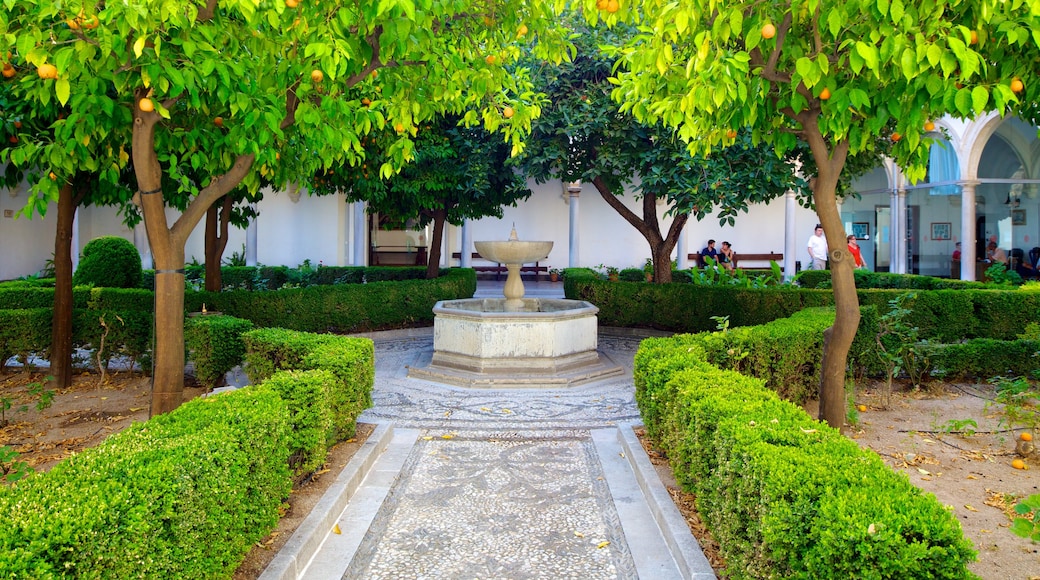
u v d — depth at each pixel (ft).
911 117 11.34
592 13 12.40
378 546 10.14
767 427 8.64
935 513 6.05
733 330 17.26
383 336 33.24
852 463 7.32
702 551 9.20
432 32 13.65
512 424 17.02
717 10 10.94
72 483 6.54
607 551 9.96
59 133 12.82
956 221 50.24
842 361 14.03
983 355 20.70
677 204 26.00
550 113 26.58
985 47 12.15
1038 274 48.42
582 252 65.16
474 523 11.00
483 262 65.67
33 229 56.08
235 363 18.94
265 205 61.41
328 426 12.19
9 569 5.06
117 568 5.97
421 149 30.99
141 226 56.44
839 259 13.65
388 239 66.28
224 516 7.84
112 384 20.99
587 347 24.48
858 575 5.71
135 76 12.10
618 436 15.66
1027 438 13.66
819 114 13.02
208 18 11.50
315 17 11.61
